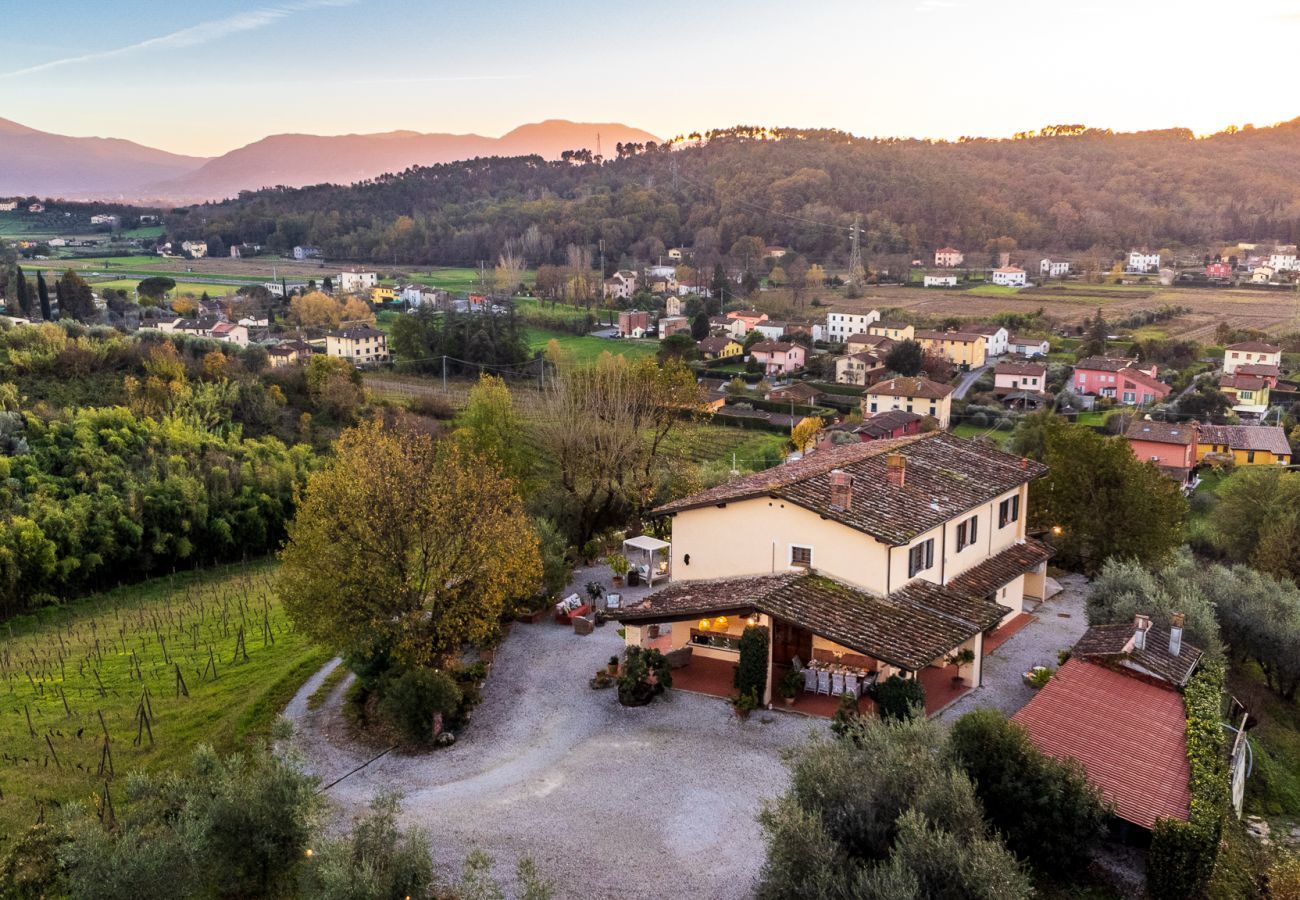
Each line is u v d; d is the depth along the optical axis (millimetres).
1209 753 23281
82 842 18031
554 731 27719
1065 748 23562
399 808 21281
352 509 28859
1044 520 43594
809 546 31234
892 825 18594
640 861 21203
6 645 41781
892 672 28141
